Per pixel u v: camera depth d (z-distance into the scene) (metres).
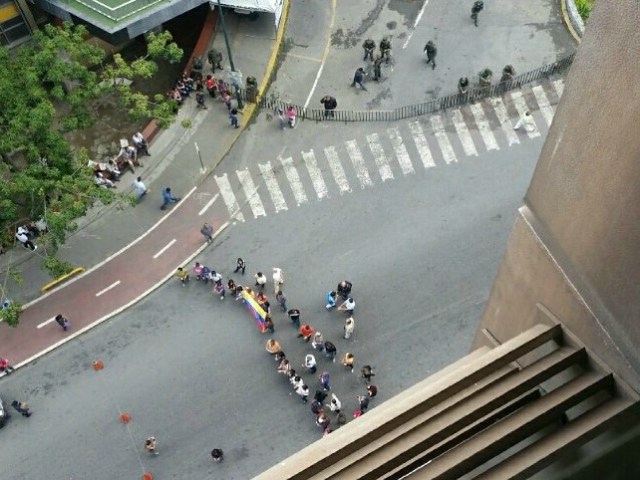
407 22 37.84
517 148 33.47
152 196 33.03
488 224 31.16
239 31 37.69
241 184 33.25
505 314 11.66
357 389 27.47
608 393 8.52
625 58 6.82
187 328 29.44
